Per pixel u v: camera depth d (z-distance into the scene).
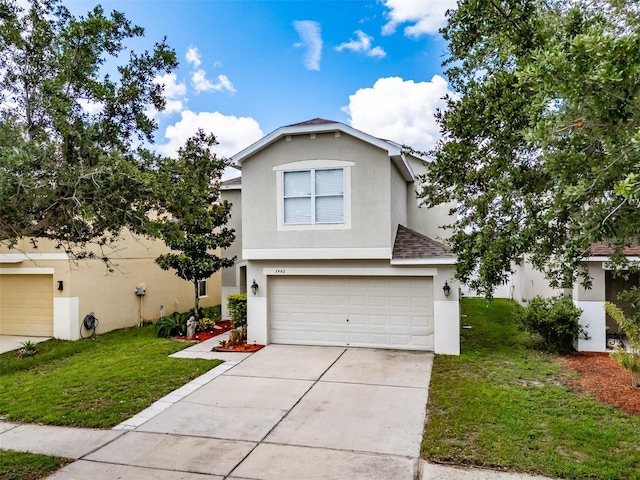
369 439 6.82
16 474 5.87
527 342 13.05
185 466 6.04
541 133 3.72
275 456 6.30
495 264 5.02
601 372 9.94
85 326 15.26
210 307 21.84
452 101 6.73
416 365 10.90
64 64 5.66
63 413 8.11
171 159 6.72
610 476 5.57
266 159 13.05
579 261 4.95
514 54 5.11
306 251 12.72
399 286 12.62
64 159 5.68
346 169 12.42
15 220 5.44
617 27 5.27
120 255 16.91
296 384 9.61
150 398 8.85
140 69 6.61
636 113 3.43
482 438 6.69
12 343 14.44
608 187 3.84
